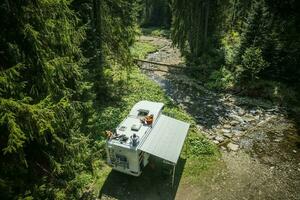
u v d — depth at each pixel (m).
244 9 33.22
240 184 14.81
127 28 21.77
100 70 20.34
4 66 7.95
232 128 19.86
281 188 14.63
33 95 8.79
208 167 15.84
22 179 8.84
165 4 51.09
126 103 21.23
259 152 17.38
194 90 26.03
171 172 15.12
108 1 19.55
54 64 9.03
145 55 36.03
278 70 24.86
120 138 13.77
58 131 9.91
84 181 13.48
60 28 9.73
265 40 24.92
